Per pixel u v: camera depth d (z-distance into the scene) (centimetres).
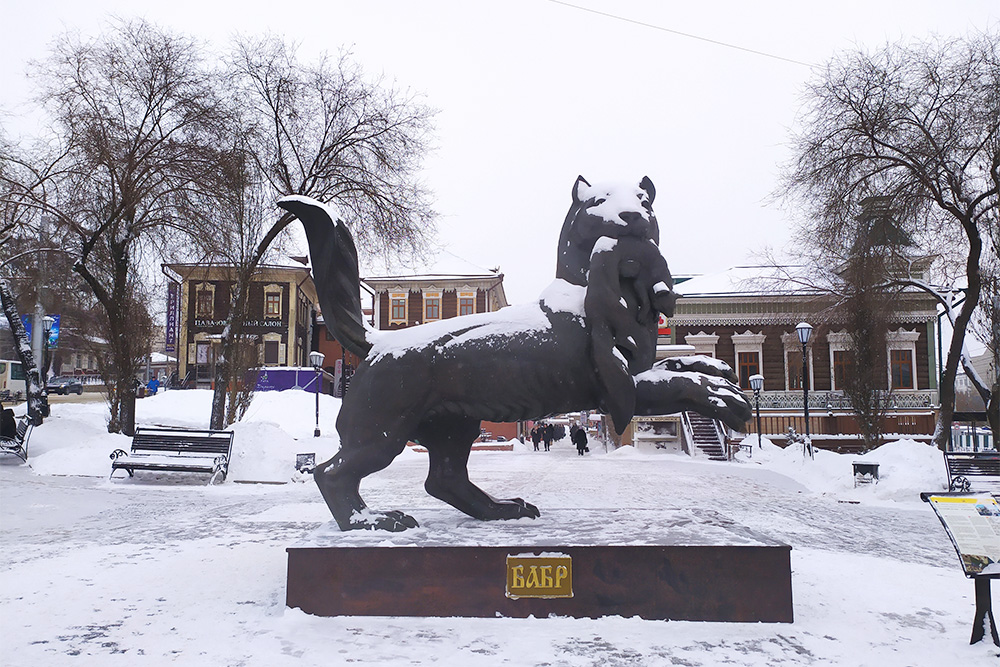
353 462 519
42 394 1952
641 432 3269
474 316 545
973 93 1825
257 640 418
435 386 521
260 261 2175
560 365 519
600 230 534
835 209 1973
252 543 760
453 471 567
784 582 451
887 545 816
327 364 5644
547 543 460
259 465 1549
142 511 1035
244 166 1939
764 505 1215
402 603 455
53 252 1983
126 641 422
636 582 450
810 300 2459
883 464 1439
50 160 1895
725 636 421
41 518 954
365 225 2136
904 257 2078
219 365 2014
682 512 602
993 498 426
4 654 400
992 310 1991
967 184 1873
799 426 3681
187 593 537
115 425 1967
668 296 529
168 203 1878
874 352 2186
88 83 1844
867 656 397
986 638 419
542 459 2861
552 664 376
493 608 451
